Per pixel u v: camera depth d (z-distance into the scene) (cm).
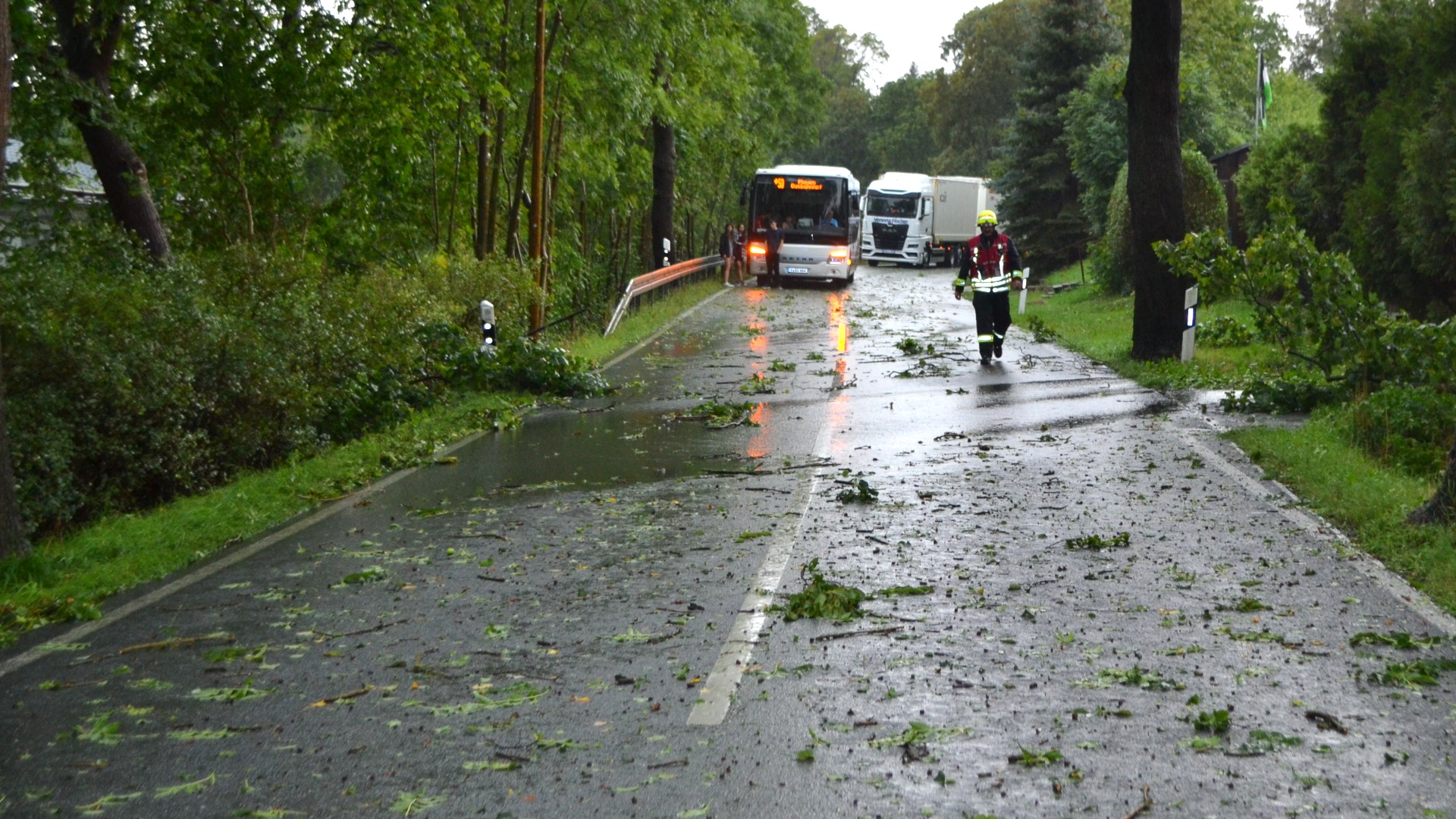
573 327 2719
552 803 468
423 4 2152
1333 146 2331
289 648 666
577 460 1252
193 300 1246
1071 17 5075
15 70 1595
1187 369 1761
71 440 1067
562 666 624
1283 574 759
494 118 2814
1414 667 587
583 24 2894
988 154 9306
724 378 1920
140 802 478
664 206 4184
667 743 522
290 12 2088
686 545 874
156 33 1942
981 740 517
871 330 2669
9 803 481
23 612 746
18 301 1066
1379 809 448
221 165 2205
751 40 4884
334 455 1294
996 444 1256
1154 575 764
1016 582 753
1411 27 2003
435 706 572
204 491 1201
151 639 693
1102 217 4228
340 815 463
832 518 945
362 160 2291
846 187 4338
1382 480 982
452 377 1777
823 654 630
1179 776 478
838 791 473
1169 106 1908
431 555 870
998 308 2014
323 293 1562
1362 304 1432
